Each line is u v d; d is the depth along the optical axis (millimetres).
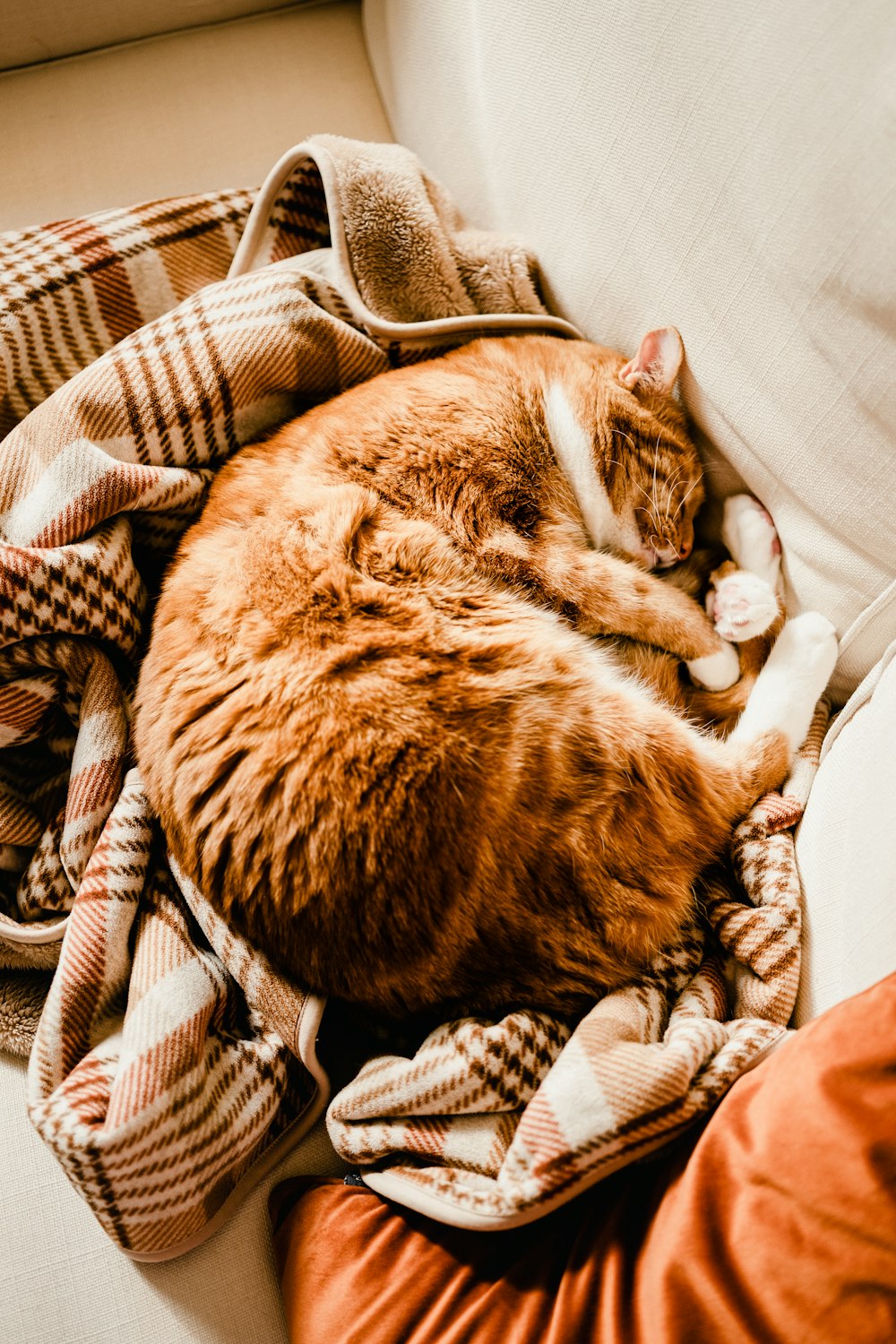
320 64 1555
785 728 1145
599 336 1316
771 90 858
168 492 1184
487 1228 827
